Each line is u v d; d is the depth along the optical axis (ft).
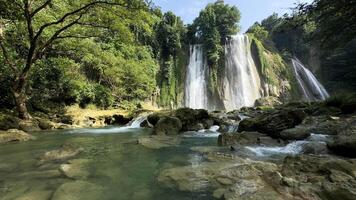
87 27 69.05
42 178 22.33
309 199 15.70
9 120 57.41
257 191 17.33
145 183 21.06
